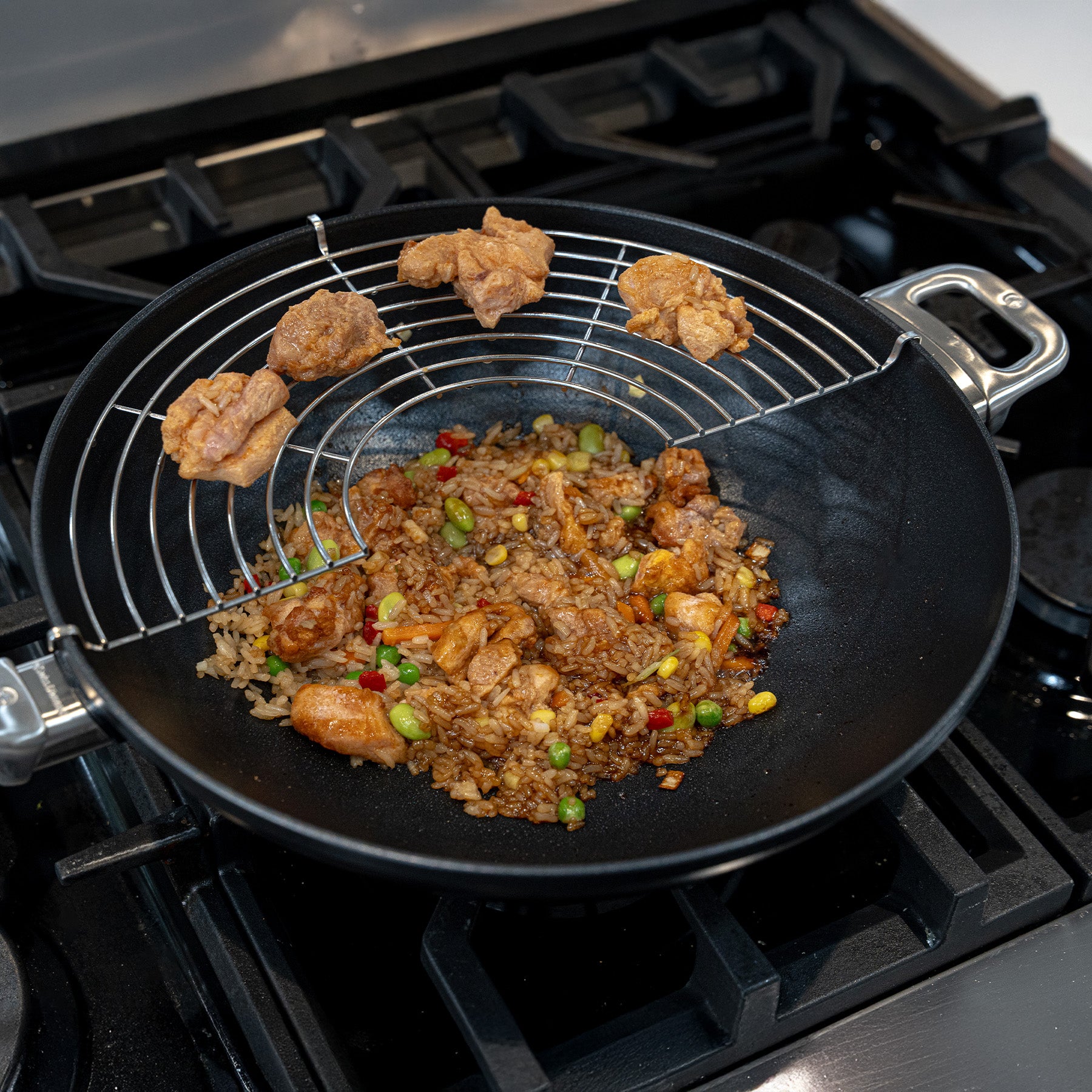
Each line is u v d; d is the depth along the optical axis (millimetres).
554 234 863
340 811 778
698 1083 768
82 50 988
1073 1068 770
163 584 790
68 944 795
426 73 1012
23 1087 761
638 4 1058
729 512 870
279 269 846
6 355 939
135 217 976
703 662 832
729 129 1053
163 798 801
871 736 783
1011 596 753
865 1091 764
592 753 814
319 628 821
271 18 1020
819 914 805
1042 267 992
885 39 1072
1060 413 951
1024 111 1021
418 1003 785
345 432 890
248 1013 762
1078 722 860
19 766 745
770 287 856
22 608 822
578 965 794
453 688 823
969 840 818
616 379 882
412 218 857
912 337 811
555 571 867
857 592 835
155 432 827
